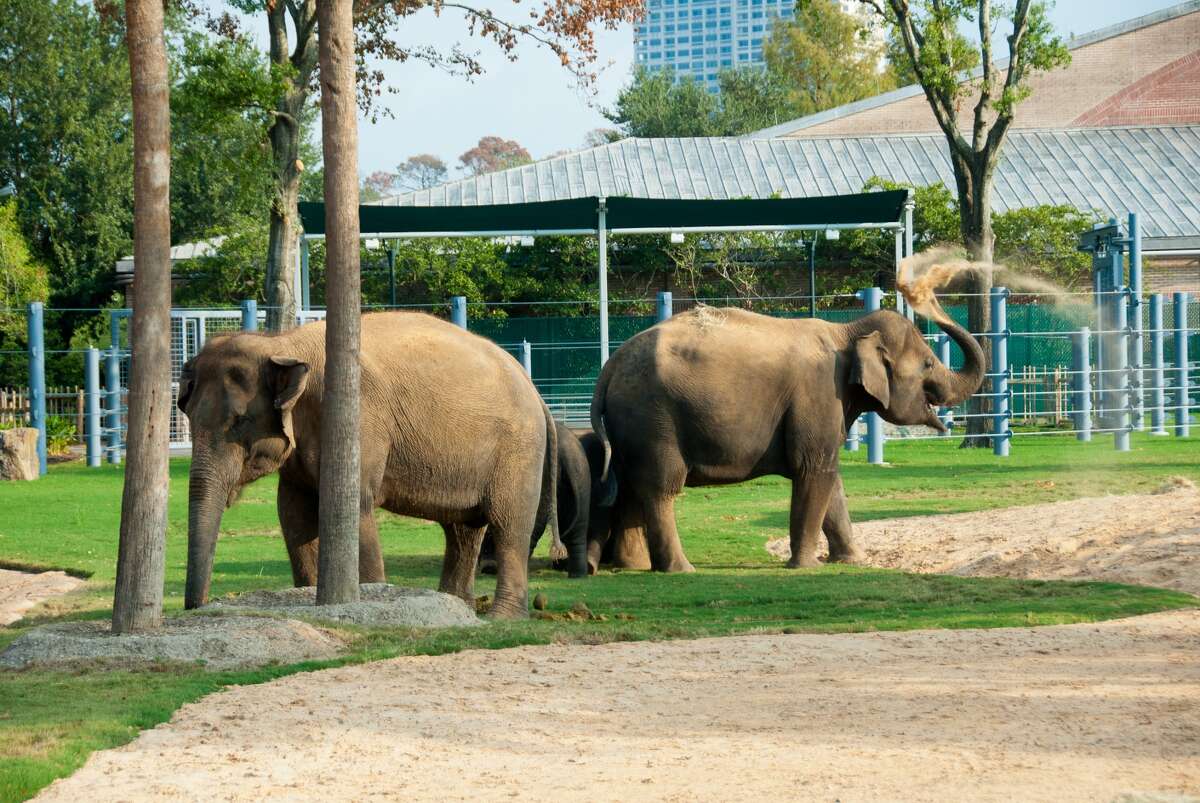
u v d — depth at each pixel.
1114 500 16.34
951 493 19.81
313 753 6.10
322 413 9.77
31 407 25.78
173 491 21.30
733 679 7.68
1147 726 6.39
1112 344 28.03
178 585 12.41
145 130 8.70
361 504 10.38
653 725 6.59
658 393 13.63
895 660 8.20
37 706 6.98
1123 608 10.12
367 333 10.77
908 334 14.95
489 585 12.70
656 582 12.69
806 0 32.59
